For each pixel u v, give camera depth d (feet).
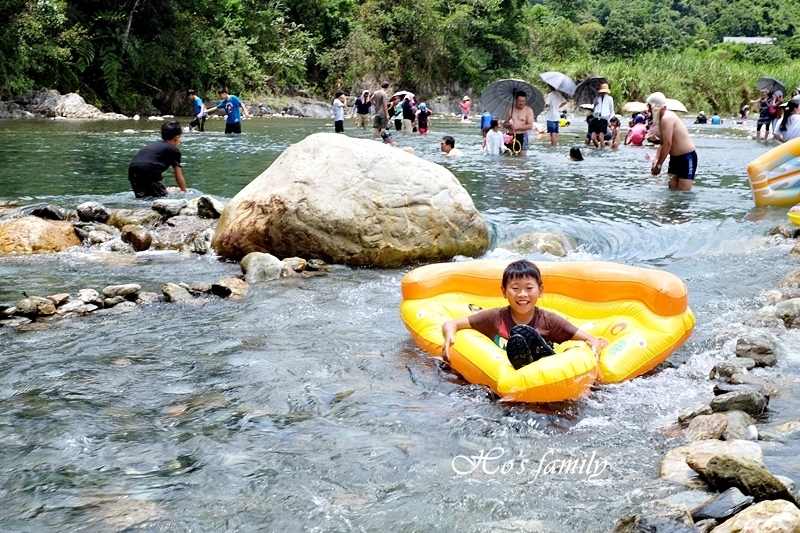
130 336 16.31
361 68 123.65
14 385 13.56
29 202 30.17
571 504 9.59
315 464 10.73
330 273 22.29
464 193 24.64
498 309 14.98
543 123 90.84
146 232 25.03
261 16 115.24
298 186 23.56
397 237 23.36
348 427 12.01
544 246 24.53
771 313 17.34
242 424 12.09
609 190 35.68
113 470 10.54
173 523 9.17
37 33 85.61
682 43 203.62
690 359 15.20
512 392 12.85
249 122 84.89
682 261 23.17
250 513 9.42
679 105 96.07
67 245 24.44
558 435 11.78
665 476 10.21
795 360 14.80
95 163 42.60
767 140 68.80
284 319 17.65
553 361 12.96
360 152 24.36
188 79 101.45
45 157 44.86
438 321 15.61
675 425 12.11
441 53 131.23
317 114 105.09
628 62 147.95
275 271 21.50
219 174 39.14
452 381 14.05
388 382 13.98
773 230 25.75
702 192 35.32
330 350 15.61
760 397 12.40
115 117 85.15
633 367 14.11
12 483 10.16
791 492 9.00
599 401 13.12
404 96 78.74
